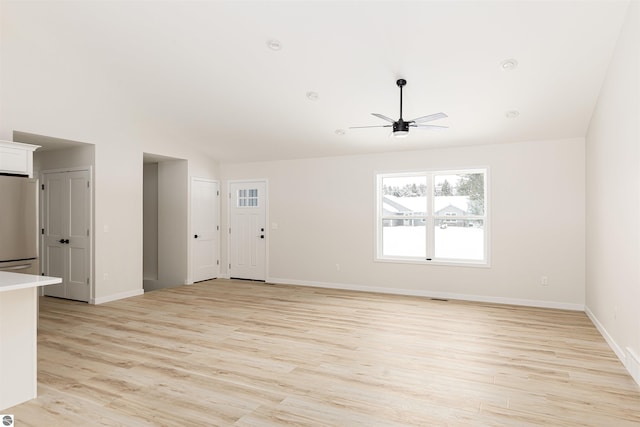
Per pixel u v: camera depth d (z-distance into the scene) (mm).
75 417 2455
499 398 2711
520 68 4109
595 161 4582
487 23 3547
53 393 2783
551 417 2453
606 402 2652
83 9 3916
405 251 6523
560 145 5434
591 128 4840
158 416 2461
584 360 3439
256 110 5637
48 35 4285
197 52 4434
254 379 3018
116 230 5859
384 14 3576
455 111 5035
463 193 6148
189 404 2617
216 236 7914
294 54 4277
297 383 2947
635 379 2990
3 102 4434
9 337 2605
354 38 3926
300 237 7230
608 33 3516
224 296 6188
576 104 4629
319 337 4082
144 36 4238
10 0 3816
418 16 3553
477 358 3486
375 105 5121
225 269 7977
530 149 5594
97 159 5547
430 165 6219
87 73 4934
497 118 5113
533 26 3523
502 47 3826
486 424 2369
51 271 6035
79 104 5246
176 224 7285
